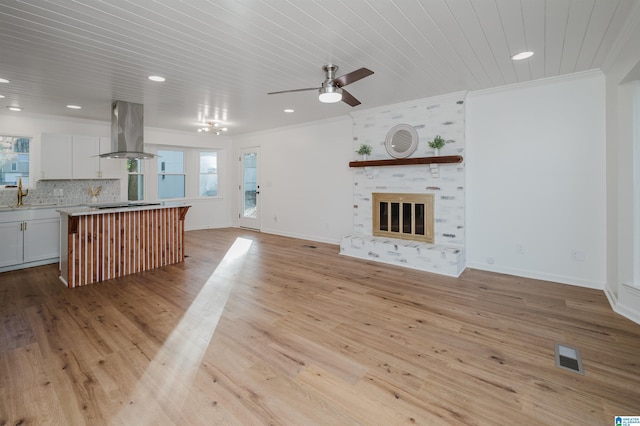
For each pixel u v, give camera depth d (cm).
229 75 341
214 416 160
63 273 375
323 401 171
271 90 395
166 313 285
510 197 394
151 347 226
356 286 359
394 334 246
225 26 238
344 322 267
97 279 377
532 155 376
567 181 357
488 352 220
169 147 729
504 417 159
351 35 253
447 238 436
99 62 302
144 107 478
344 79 280
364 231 526
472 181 422
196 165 771
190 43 265
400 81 367
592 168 341
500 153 398
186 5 208
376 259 471
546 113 365
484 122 408
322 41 263
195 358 212
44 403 168
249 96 422
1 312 286
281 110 507
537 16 224
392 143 475
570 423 155
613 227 309
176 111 508
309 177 629
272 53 285
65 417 158
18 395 174
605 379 189
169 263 454
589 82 338
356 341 235
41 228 450
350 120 552
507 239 400
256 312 288
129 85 371
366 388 182
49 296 327
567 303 305
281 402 170
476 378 191
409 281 376
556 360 209
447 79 361
